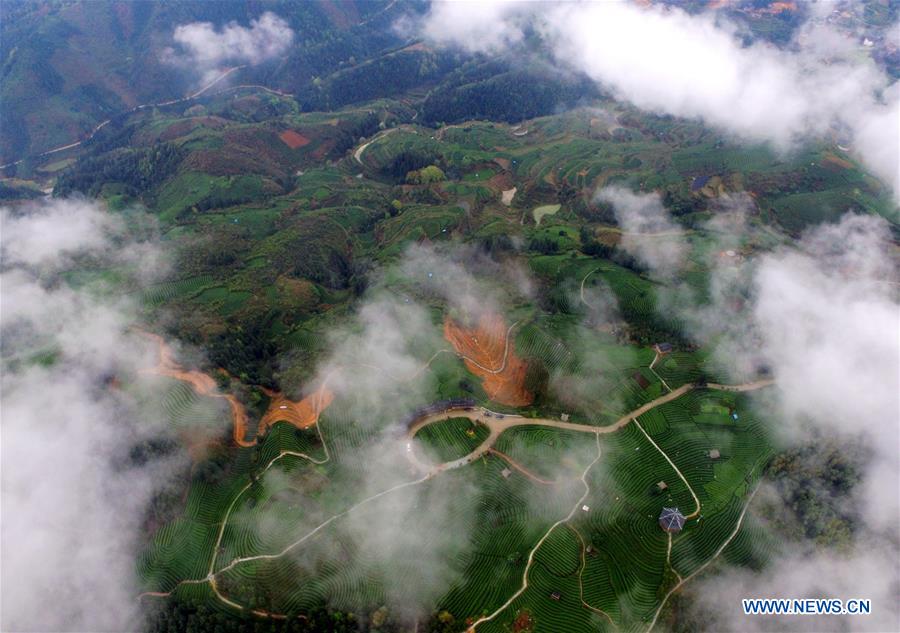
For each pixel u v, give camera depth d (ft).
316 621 333.21
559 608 346.74
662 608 349.82
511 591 353.72
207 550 381.40
